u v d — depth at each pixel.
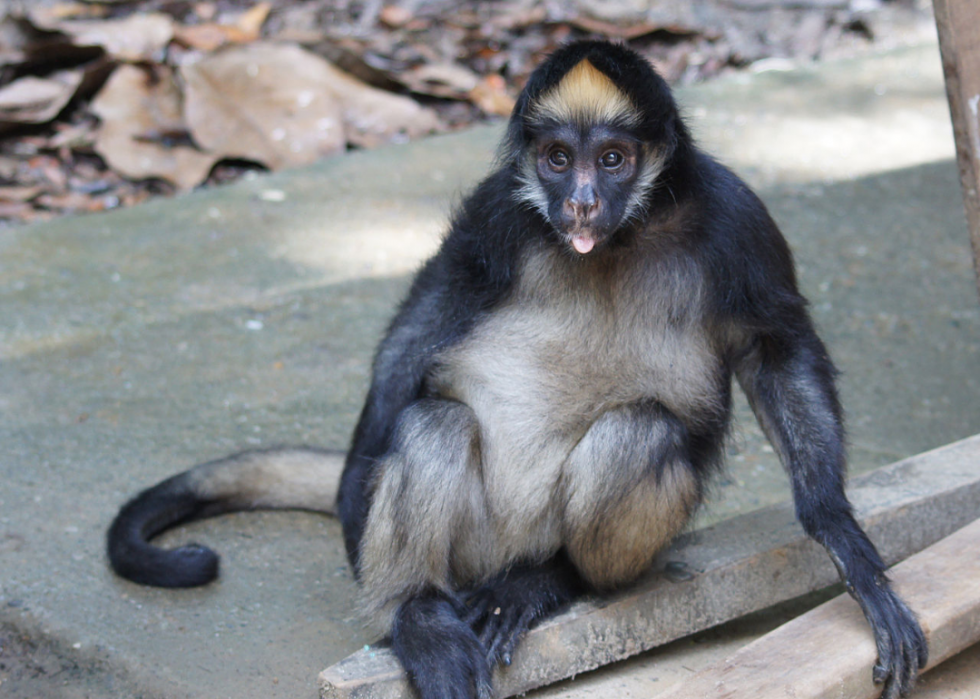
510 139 6.95
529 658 6.35
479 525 6.93
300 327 11.80
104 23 17.34
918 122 17.36
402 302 7.49
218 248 13.68
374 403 7.16
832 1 22.52
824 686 5.68
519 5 20.84
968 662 6.53
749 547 7.05
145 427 9.90
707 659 6.82
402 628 6.34
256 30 18.86
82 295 12.45
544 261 6.91
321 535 8.52
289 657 7.04
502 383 7.04
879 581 6.20
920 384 10.66
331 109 16.84
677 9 21.56
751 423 10.16
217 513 8.73
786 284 6.94
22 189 15.33
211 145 16.17
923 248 13.47
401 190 15.31
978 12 6.61
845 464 6.69
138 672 6.91
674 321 6.91
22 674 7.01
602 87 6.45
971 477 7.75
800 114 17.75
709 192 6.82
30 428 9.77
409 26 19.84
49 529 8.38
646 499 6.50
